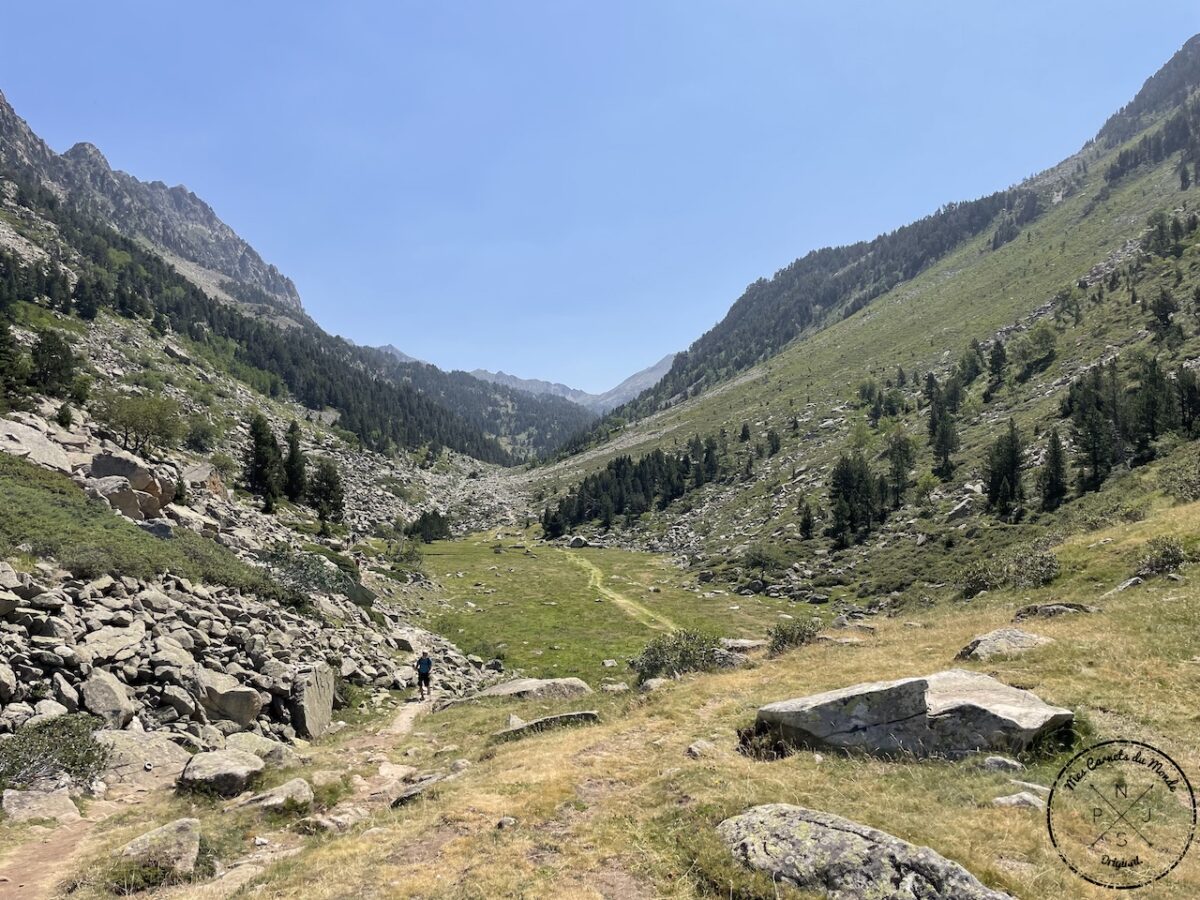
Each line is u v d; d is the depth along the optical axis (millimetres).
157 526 34969
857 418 131875
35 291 129750
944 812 10820
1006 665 17750
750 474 128125
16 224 174000
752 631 58438
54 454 40062
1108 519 44125
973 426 97938
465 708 26844
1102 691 14992
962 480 80438
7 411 51812
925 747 13227
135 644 21719
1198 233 119438
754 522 102125
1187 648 16688
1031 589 31359
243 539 48312
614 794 12758
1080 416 72312
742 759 14164
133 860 11578
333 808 15180
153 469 46938
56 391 67938
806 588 71625
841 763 13258
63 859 11945
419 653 42125
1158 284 105625
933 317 188625
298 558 48406
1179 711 13719
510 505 174750
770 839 9648
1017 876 8867
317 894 9750
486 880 9641
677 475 141000
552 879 9602
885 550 73375
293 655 27625
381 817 13578
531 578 87188
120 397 69438
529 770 14711
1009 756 12594
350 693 29828
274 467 87438
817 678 20016
